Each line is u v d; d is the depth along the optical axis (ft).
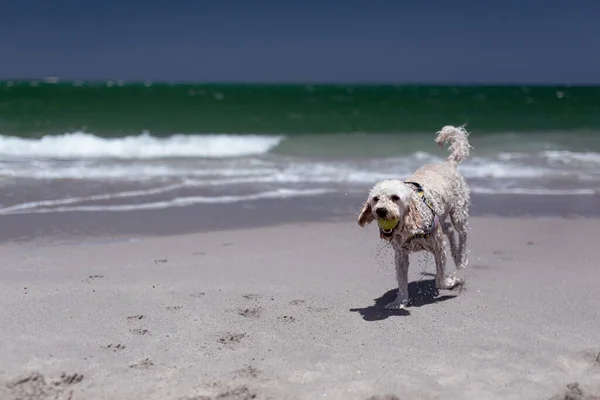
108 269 10.29
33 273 10.05
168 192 15.71
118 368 7.33
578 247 11.58
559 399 6.80
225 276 10.05
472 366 7.39
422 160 21.30
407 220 8.44
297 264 10.66
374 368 7.37
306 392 6.92
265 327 8.33
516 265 10.62
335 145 24.84
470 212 14.12
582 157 21.94
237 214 13.74
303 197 15.42
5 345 7.74
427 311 8.85
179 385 7.04
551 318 8.57
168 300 9.08
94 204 14.30
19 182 16.33
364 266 10.63
